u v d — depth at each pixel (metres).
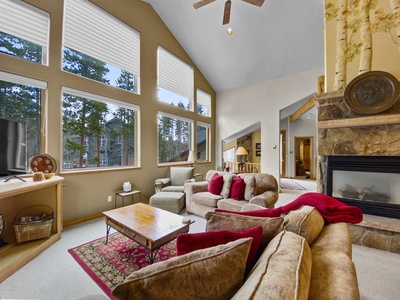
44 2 2.78
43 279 1.73
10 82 2.56
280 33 4.35
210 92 6.63
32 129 2.74
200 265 0.67
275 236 0.99
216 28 4.64
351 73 2.64
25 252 1.99
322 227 1.27
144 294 0.57
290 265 0.68
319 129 2.79
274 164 5.57
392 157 2.36
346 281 0.69
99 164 3.54
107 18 3.60
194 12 4.42
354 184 2.63
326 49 2.81
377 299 1.52
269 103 5.68
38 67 2.71
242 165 7.24
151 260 1.79
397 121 2.23
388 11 2.44
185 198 3.70
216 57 5.47
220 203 3.01
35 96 2.76
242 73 5.70
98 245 2.36
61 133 2.97
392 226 2.18
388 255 2.14
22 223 2.15
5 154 2.19
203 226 2.96
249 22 4.32
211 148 6.67
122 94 3.83
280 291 0.54
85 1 3.27
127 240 2.50
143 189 4.21
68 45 3.05
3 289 1.61
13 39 2.57
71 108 3.14
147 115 4.34
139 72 4.18
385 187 2.47
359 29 2.60
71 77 3.06
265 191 3.12
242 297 0.54
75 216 3.06
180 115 5.35
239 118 6.32
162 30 4.80
